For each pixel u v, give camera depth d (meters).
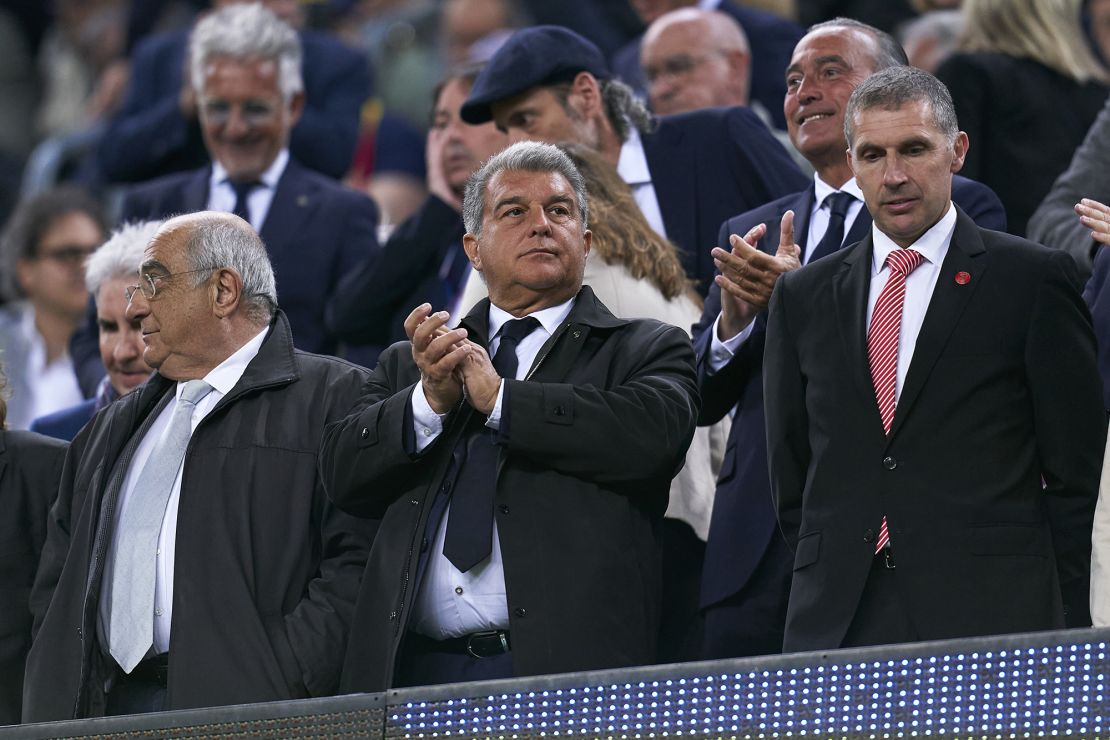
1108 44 26.42
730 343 18.08
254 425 17.84
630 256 19.30
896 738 15.07
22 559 19.12
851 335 16.41
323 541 17.77
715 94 25.02
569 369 17.00
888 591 15.87
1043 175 22.22
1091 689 14.77
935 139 16.41
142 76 32.16
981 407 16.00
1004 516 15.81
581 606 16.16
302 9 35.69
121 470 17.92
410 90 37.78
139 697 17.52
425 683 16.56
